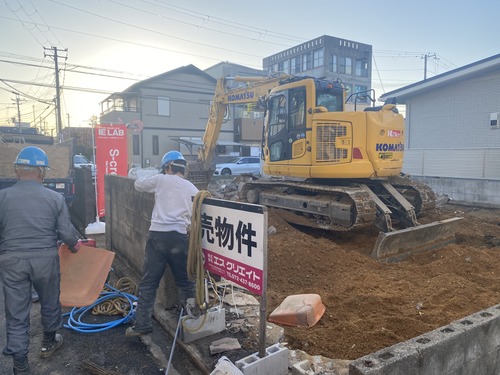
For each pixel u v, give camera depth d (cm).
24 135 1223
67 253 400
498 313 305
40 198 314
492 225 905
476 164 1316
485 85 1532
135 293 468
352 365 232
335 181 813
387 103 843
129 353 344
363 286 482
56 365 327
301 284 519
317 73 3966
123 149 900
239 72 3772
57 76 2645
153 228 351
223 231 307
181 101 3098
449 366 267
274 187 945
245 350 319
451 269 552
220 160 2869
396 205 803
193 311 340
